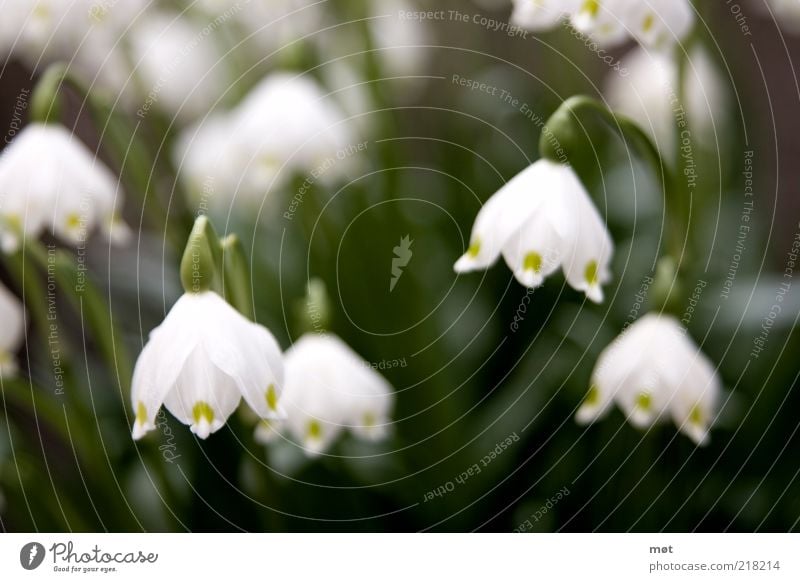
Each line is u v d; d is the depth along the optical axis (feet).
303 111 1.23
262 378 1.02
